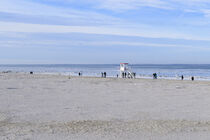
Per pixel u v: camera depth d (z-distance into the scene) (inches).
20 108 601.0
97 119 480.1
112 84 1349.7
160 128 400.8
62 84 1304.1
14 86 1149.1
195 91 1023.6
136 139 341.7
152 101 739.4
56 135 357.1
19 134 359.9
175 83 1446.9
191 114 539.5
